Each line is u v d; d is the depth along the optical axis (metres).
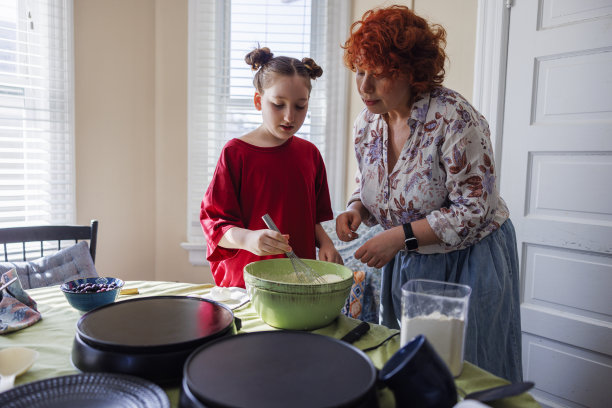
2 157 2.18
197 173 2.58
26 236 1.58
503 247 1.28
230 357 0.64
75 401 0.58
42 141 2.26
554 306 1.98
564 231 1.92
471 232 1.13
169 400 0.62
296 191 1.36
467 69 2.17
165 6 2.49
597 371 1.87
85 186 2.42
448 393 0.59
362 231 2.23
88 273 1.49
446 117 1.13
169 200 2.60
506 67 2.05
